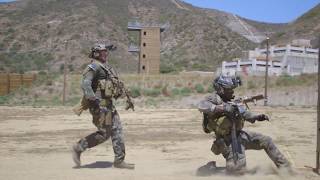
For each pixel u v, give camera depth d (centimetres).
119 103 4144
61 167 918
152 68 11281
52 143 1416
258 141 799
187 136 1581
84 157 1097
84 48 19212
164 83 6153
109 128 888
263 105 4341
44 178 789
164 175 813
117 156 895
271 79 5897
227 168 793
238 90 5644
